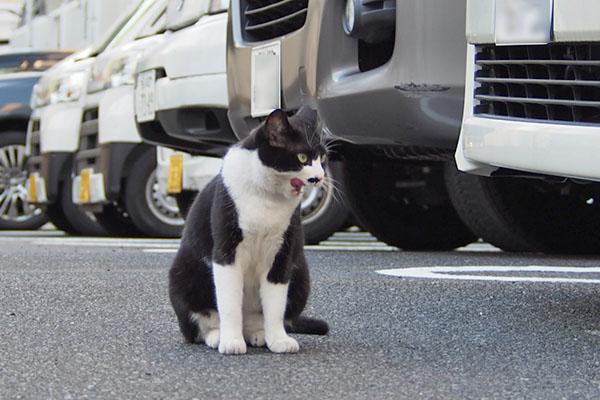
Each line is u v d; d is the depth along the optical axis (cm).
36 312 381
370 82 438
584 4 325
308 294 342
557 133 333
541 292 431
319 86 466
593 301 408
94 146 922
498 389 262
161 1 917
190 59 643
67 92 967
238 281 316
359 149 563
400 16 425
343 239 911
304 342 329
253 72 523
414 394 256
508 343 324
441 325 357
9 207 1135
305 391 259
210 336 324
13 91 1144
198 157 790
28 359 298
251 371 284
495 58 368
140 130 705
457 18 412
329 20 461
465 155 378
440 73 415
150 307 394
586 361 296
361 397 253
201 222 323
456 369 286
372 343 327
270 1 525
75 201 928
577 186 584
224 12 645
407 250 687
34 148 1037
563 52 340
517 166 349
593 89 330
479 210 622
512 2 351
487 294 425
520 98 353
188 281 326
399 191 679
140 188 875
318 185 321
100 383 268
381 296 420
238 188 312
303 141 314
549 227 620
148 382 269
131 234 980
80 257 625
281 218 314
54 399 250
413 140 443
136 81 702
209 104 631
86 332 344
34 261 596
